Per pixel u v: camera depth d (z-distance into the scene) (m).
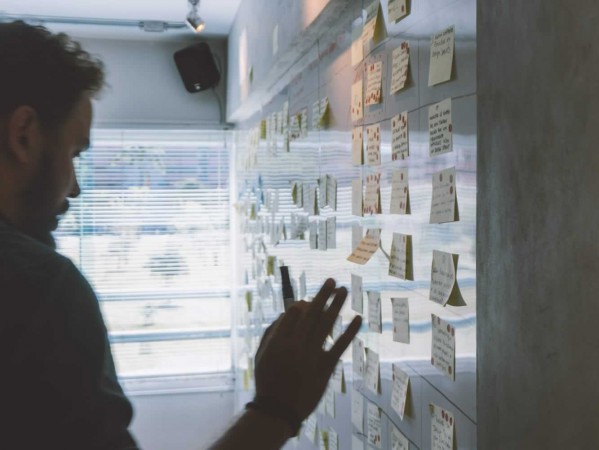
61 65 0.71
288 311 0.75
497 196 0.93
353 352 1.81
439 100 1.18
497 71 0.92
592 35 0.71
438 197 1.18
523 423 0.86
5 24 0.71
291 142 2.61
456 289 1.11
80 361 0.62
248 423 0.70
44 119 0.69
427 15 1.24
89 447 0.62
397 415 1.45
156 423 4.43
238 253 4.32
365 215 1.68
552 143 0.79
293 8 2.21
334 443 2.05
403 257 1.38
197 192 4.50
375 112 1.59
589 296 0.72
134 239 4.45
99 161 4.39
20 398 0.60
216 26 4.05
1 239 0.64
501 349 0.92
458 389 1.11
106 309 4.43
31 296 0.62
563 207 0.77
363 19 1.65
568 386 0.76
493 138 0.94
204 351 4.52
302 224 2.41
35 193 0.70
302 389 0.72
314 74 2.25
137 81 4.34
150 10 3.74
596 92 0.70
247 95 3.31
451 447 1.14
